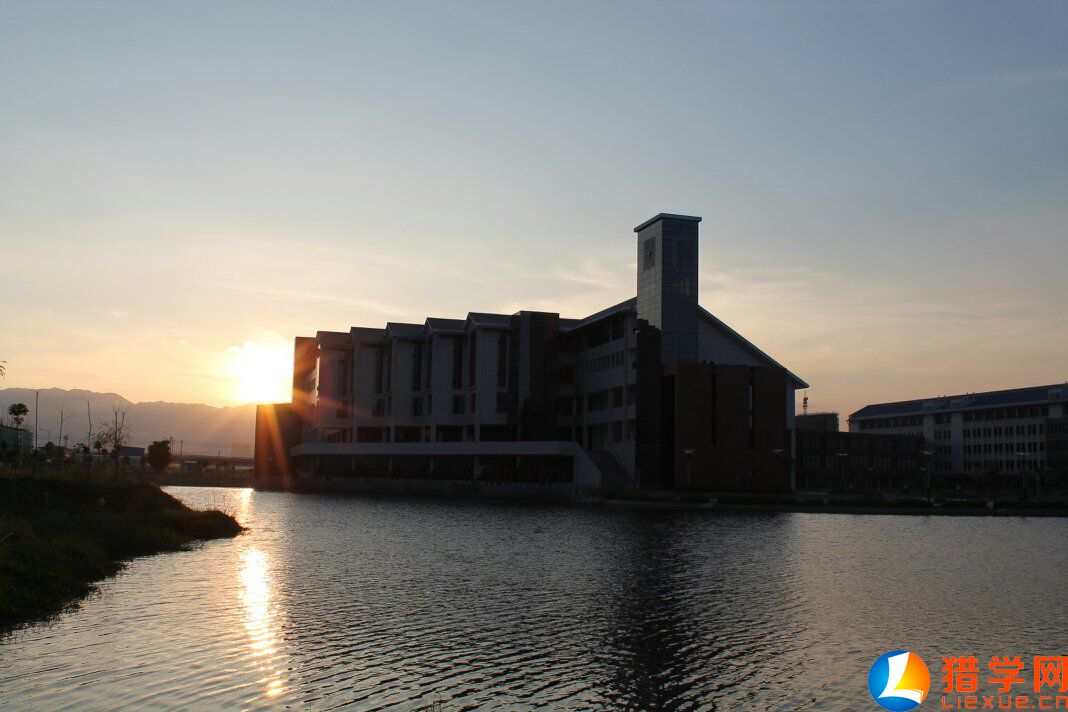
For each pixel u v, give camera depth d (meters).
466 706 21.42
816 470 171.62
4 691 21.83
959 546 56.28
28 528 43.69
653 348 119.50
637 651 26.56
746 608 33.31
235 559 46.47
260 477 166.25
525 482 125.00
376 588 37.00
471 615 31.36
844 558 48.72
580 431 141.50
